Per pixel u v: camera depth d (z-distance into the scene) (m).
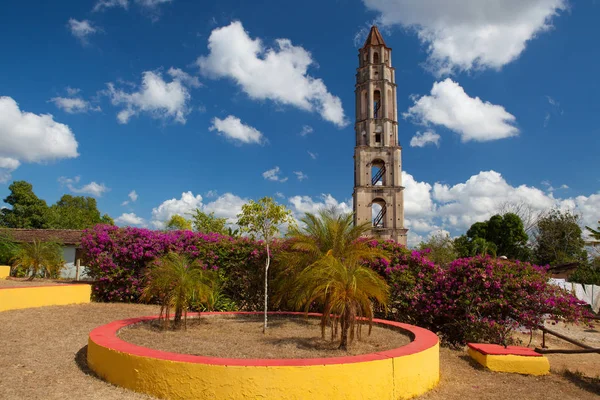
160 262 10.09
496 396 6.73
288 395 5.14
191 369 5.30
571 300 10.09
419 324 11.77
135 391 5.64
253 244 14.42
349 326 7.55
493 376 7.88
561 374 8.48
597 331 16.62
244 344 7.67
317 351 7.25
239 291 14.41
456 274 11.27
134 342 7.51
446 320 11.36
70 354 7.56
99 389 5.75
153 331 8.70
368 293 7.81
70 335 8.99
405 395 6.02
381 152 33.75
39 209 42.25
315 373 5.25
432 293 11.58
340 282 7.57
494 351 8.36
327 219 11.29
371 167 33.66
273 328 9.70
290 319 11.11
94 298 14.63
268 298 13.84
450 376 7.65
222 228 29.97
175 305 8.90
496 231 41.91
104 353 6.23
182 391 5.30
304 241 10.98
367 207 32.66
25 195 42.50
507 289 10.49
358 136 34.97
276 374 5.16
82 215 52.66
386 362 5.78
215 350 7.09
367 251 11.09
